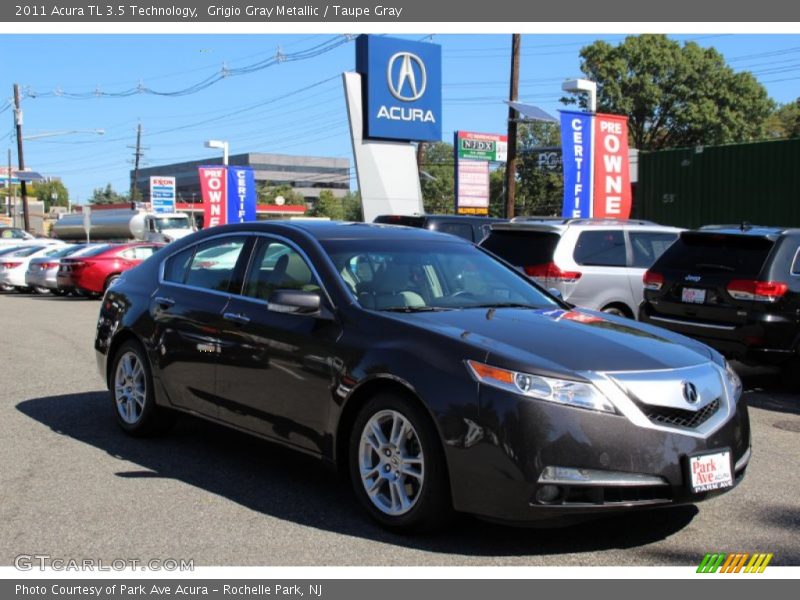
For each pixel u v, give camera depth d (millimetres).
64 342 12570
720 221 20625
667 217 21688
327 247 5242
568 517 3926
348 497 5004
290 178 153250
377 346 4480
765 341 8047
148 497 4980
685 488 4000
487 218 14023
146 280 6480
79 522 4559
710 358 4609
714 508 4832
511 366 4008
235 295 5566
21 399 7957
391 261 5320
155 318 6113
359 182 21391
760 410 7668
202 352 5621
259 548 4195
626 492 3938
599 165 17484
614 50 54781
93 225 43750
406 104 21703
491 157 34688
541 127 58844
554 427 3875
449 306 5062
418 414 4195
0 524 4527
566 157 17094
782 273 8117
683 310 8695
